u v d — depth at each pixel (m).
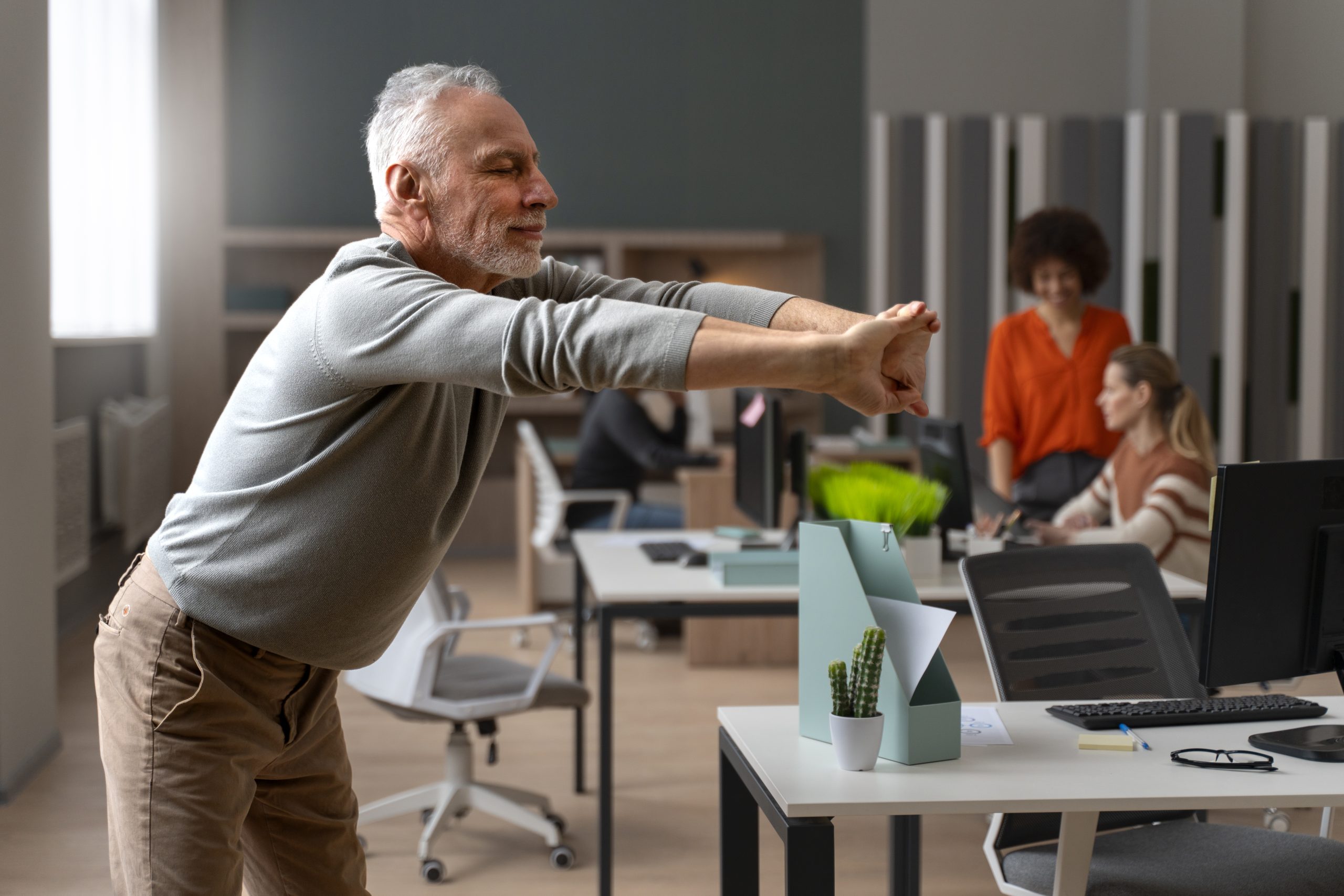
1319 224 7.85
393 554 1.60
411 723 4.45
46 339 4.02
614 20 8.31
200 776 1.60
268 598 1.59
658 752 4.12
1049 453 4.46
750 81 8.41
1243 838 2.12
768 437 3.69
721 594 3.05
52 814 3.50
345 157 8.13
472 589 7.02
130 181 6.94
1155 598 2.43
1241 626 1.89
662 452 5.66
